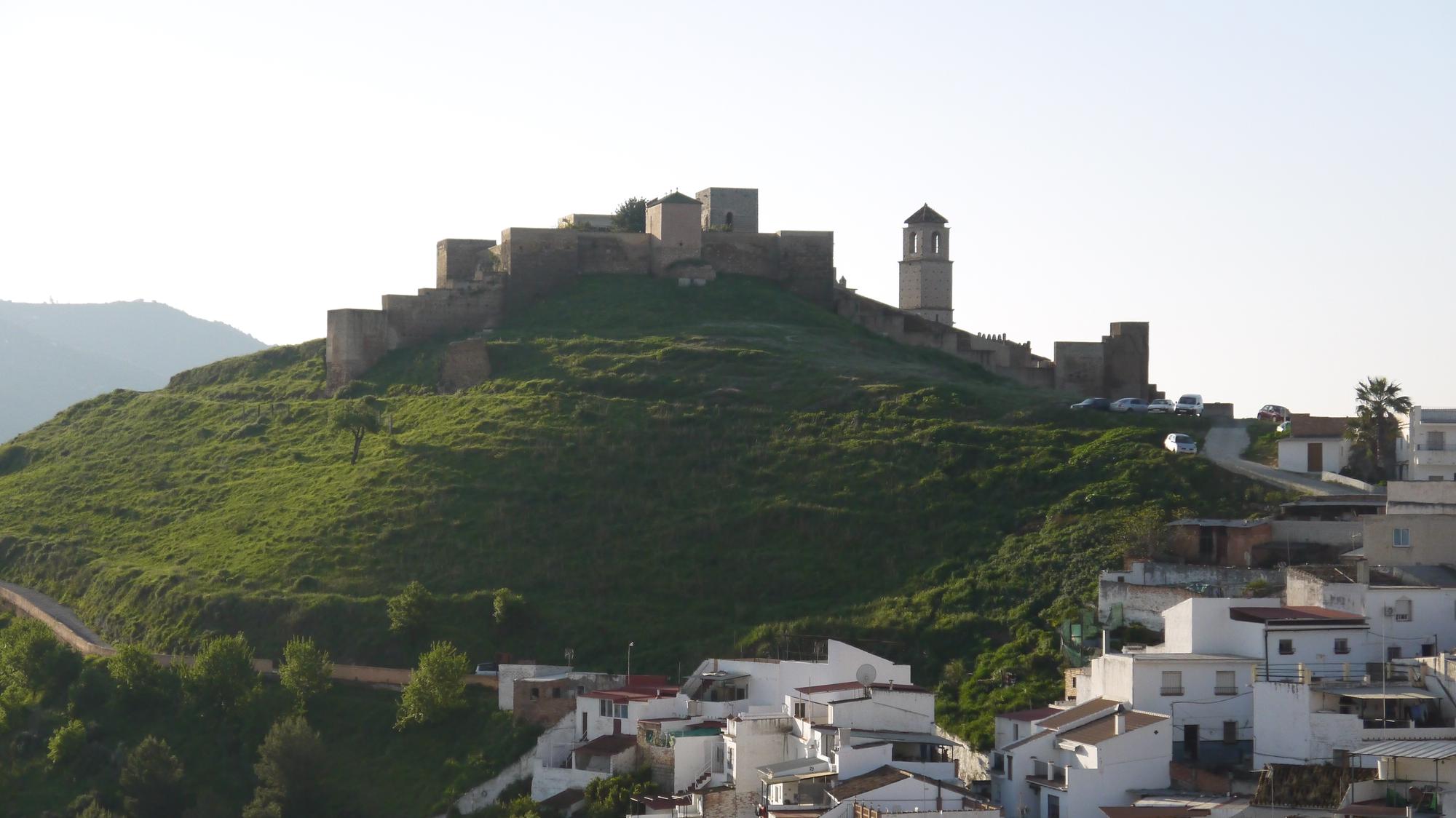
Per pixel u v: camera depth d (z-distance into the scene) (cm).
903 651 13388
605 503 16562
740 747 10694
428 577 15700
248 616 15562
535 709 13062
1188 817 8488
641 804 10894
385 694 14100
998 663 12762
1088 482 15550
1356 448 15850
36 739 14312
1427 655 10338
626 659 14025
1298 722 9244
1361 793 8075
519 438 18250
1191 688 10081
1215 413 18900
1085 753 9569
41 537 19462
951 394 18488
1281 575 12269
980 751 11212
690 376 19475
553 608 14875
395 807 12800
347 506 17388
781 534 15638
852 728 10506
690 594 14938
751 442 17538
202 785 13312
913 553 14988
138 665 14412
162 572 17038
